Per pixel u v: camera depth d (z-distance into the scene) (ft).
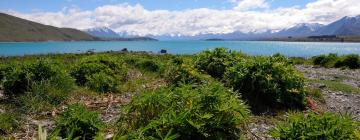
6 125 27.20
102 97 39.96
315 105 40.19
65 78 41.24
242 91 40.16
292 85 39.88
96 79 44.37
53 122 29.55
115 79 48.01
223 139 21.59
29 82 39.40
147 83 49.80
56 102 35.63
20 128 27.66
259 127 30.07
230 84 41.34
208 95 22.84
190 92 23.45
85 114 24.50
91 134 23.43
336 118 21.89
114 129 25.21
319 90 49.08
